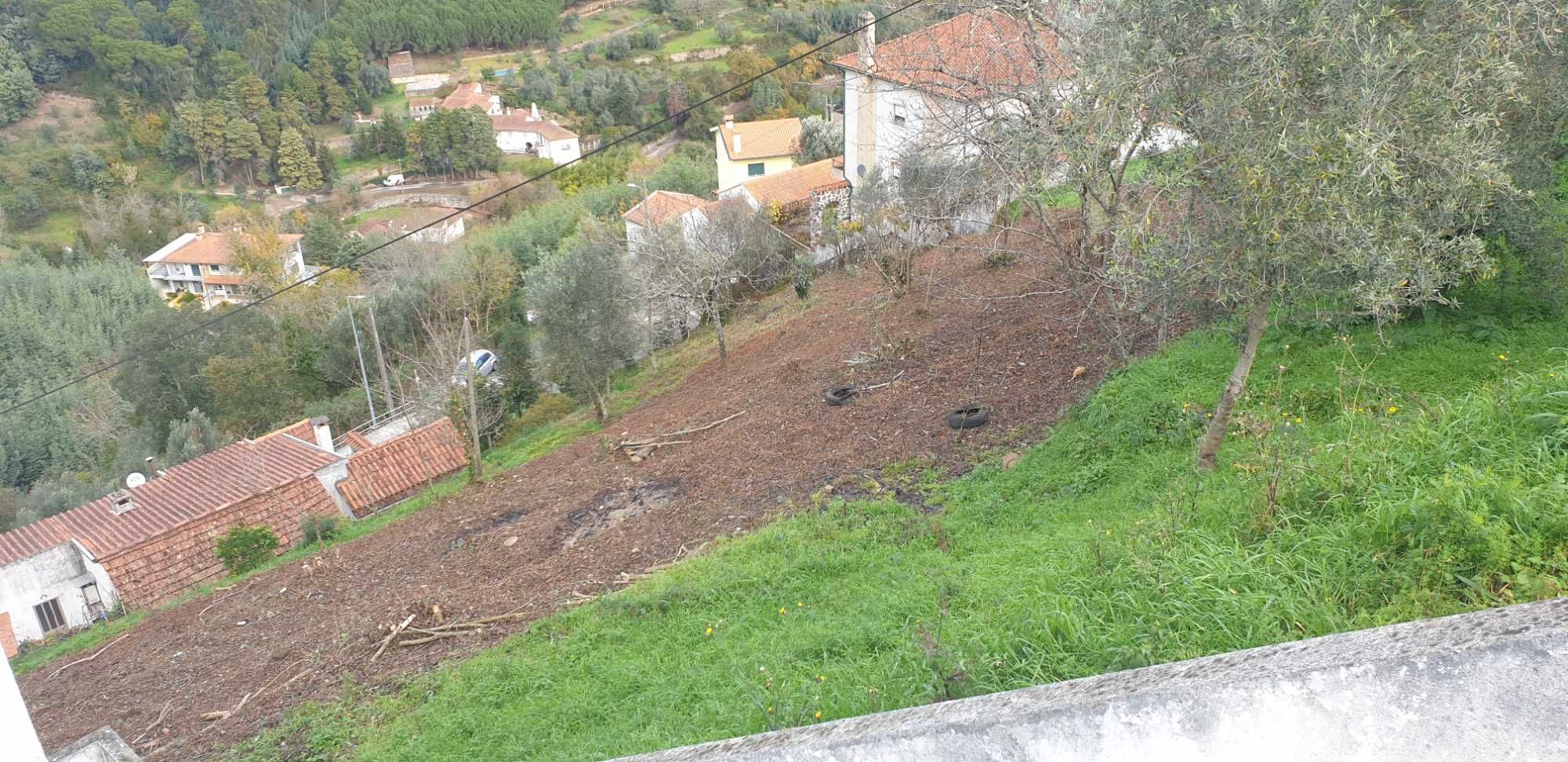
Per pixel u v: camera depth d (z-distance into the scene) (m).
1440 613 3.93
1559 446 4.90
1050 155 8.08
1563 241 7.36
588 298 16.80
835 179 29.30
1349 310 7.33
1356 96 5.04
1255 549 5.06
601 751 5.93
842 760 2.29
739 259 25.61
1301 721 2.05
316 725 7.80
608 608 8.27
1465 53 5.10
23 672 12.05
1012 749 2.18
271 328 32.09
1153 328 10.84
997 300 14.47
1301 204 5.26
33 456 31.06
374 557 12.46
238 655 10.16
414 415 25.55
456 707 7.41
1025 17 9.13
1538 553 4.04
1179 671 2.28
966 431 10.38
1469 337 7.64
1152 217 7.12
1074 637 4.80
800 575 7.94
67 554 15.64
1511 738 1.95
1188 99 5.98
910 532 8.26
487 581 10.31
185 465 19.08
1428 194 5.37
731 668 6.50
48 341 37.47
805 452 11.19
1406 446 5.52
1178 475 7.29
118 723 9.13
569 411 20.61
